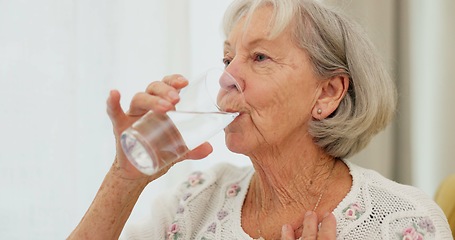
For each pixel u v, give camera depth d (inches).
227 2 84.6
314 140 49.7
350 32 49.1
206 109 40.1
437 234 46.1
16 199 80.4
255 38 46.9
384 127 52.2
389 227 45.9
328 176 50.3
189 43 83.8
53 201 81.2
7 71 79.1
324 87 49.1
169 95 39.0
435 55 85.5
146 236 54.9
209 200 55.4
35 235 81.2
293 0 47.6
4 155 79.6
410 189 49.0
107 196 46.3
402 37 87.4
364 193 48.1
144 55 83.1
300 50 47.4
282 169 49.3
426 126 86.7
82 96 81.9
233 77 45.4
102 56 82.1
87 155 82.4
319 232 43.6
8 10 78.7
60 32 80.0
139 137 37.4
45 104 80.1
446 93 84.8
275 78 46.7
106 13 82.0
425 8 86.0
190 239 53.5
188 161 83.7
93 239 46.6
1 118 79.2
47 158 80.7
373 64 50.1
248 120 46.8
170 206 55.8
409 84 87.1
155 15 83.2
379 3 83.0
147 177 46.6
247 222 51.4
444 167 85.4
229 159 84.3
